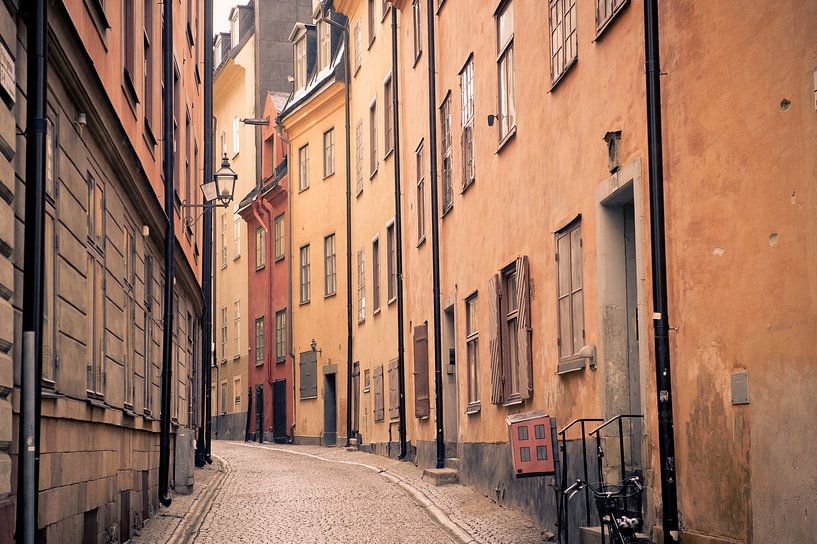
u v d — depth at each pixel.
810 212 6.37
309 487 18.08
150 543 11.73
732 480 7.38
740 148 7.27
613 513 8.66
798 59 6.49
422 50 21.27
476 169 16.31
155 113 15.00
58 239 8.52
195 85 22.94
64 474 8.69
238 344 41.59
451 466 18.69
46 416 8.02
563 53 11.58
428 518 13.82
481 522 13.02
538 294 12.55
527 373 12.81
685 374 8.14
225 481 19.52
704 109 7.80
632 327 10.09
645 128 9.07
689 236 8.07
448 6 18.62
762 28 6.95
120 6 11.76
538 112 12.58
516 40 13.66
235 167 43.25
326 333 32.72
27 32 7.34
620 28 9.68
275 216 37.56
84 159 9.62
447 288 18.98
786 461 6.66
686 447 8.13
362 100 29.19
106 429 10.71
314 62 35.72
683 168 8.17
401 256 23.91
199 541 12.06
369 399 27.86
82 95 9.23
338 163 32.19
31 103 7.15
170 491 16.98
